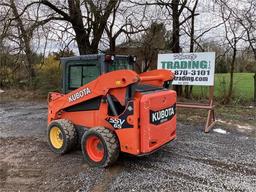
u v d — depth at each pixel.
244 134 7.14
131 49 13.47
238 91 11.96
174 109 5.52
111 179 4.59
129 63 5.81
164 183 4.43
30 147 6.28
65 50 13.90
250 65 12.01
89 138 5.05
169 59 8.34
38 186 4.45
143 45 13.16
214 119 8.16
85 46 13.88
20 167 5.17
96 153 5.07
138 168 5.00
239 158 5.46
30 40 13.30
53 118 6.00
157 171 4.88
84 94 5.28
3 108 11.68
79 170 4.96
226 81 12.05
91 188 4.32
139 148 4.70
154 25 12.84
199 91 12.41
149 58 13.20
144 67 13.23
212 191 4.16
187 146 6.16
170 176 4.68
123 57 5.64
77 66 5.62
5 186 4.47
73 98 5.50
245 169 4.95
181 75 8.20
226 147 6.11
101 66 5.26
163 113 5.09
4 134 7.45
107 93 4.87
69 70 5.76
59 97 5.82
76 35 13.85
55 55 14.45
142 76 5.54
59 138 5.75
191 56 8.01
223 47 12.15
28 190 4.32
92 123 5.34
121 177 4.66
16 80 16.66
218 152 5.79
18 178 4.73
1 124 8.65
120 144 4.84
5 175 4.86
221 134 7.13
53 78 15.30
